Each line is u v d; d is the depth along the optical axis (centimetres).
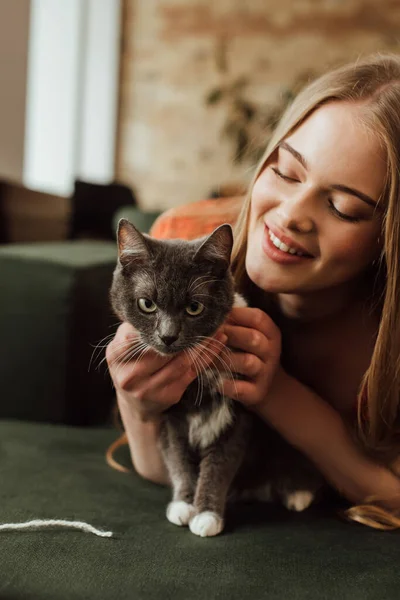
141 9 592
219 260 142
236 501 160
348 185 134
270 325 147
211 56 589
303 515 150
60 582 108
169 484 165
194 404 144
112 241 411
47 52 481
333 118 136
